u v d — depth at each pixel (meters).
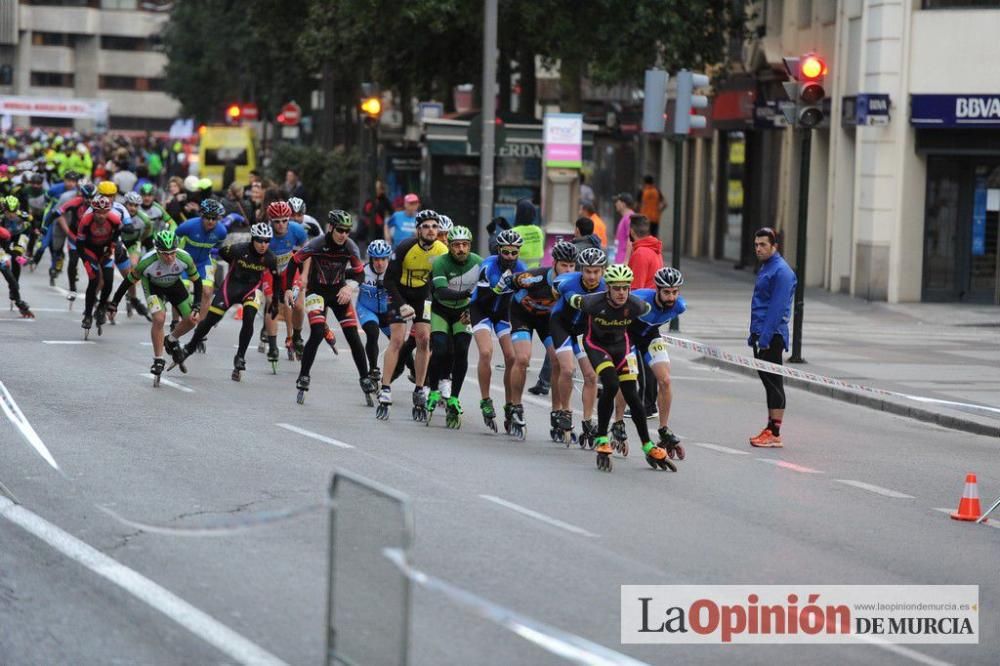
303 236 63.28
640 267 55.75
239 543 32.19
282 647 25.06
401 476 40.19
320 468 40.81
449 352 51.00
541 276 46.84
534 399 58.12
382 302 53.41
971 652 27.11
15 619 26.34
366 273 53.28
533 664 24.64
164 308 56.06
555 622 27.25
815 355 74.75
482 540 33.12
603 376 42.88
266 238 56.88
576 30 115.88
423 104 134.75
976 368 70.94
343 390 57.59
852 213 112.25
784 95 123.50
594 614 27.98
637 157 163.38
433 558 31.34
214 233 66.81
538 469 42.59
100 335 70.56
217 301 58.25
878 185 104.81
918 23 102.69
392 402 55.09
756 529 36.03
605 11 115.06
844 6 112.69
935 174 104.75
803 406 61.31
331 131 176.00
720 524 36.41
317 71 175.00
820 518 37.94
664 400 44.25
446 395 52.94
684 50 117.69
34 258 105.12
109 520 33.97
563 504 37.69
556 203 100.44
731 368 72.06
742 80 136.00
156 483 38.16
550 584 29.81
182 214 82.06
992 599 30.70
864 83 106.69
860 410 60.88
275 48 176.38
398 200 125.25
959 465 47.94
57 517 34.12
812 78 69.75
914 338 84.19
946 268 105.25
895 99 103.75
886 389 62.62
